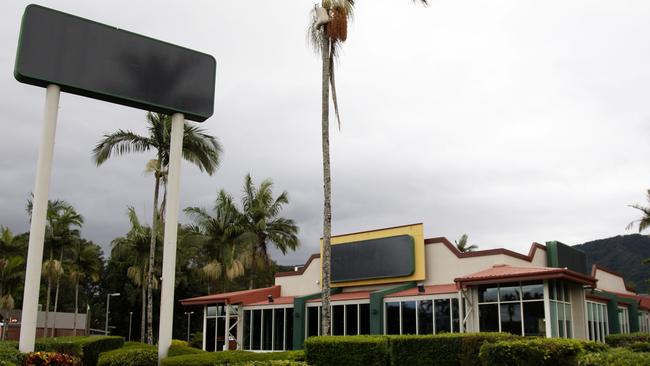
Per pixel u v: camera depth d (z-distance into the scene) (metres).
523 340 12.41
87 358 20.38
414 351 14.49
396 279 30.08
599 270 36.41
